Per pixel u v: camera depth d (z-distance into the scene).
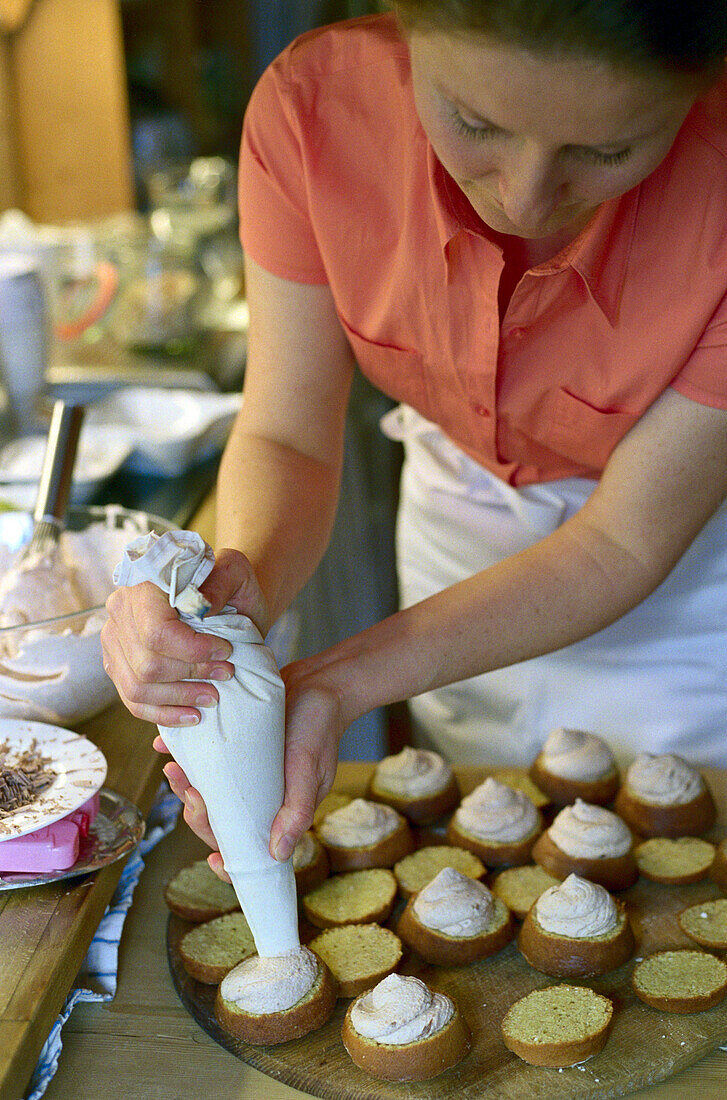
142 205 3.02
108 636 0.73
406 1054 0.71
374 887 0.91
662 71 0.52
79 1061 0.74
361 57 0.87
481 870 0.93
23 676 0.97
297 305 0.98
